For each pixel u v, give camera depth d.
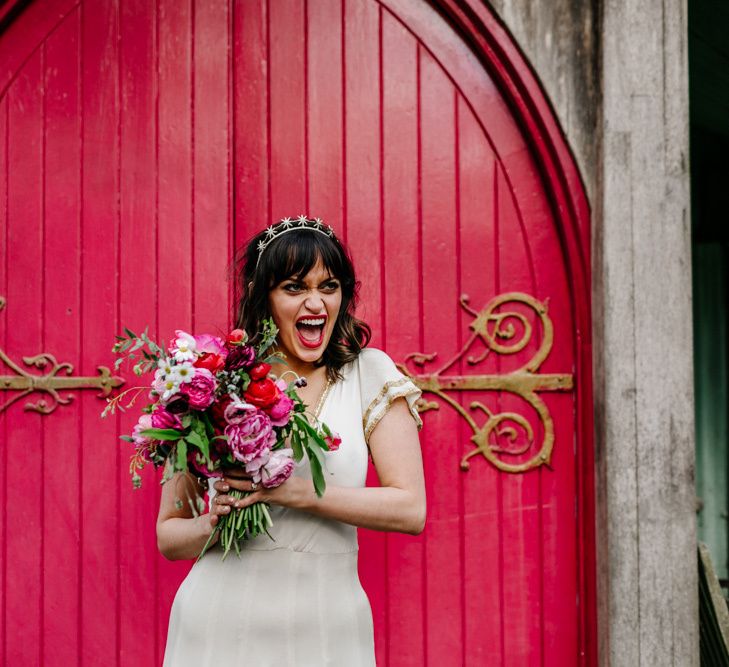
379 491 1.63
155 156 2.52
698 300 4.46
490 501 2.50
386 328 2.52
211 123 2.53
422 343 2.52
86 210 2.52
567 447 2.51
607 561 2.35
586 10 2.45
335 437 1.64
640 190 2.39
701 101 3.75
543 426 2.50
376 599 2.47
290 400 1.50
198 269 2.51
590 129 2.45
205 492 1.87
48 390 2.49
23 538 2.47
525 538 2.49
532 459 2.50
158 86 2.53
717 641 2.55
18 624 2.46
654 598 2.33
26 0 2.50
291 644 1.60
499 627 2.48
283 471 1.50
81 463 2.48
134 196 2.52
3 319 2.50
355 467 1.68
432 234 2.54
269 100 2.54
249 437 1.46
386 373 1.73
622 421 2.36
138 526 2.48
